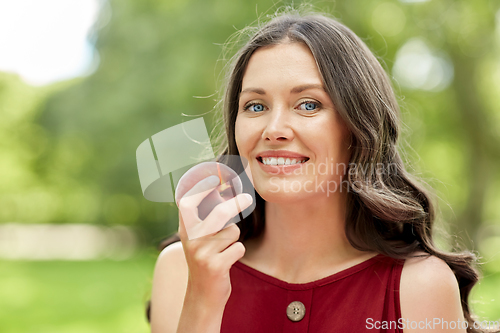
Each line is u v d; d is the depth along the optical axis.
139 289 7.81
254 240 1.55
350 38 1.39
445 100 9.09
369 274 1.34
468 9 8.37
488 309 4.91
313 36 1.28
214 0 8.25
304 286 1.35
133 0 9.90
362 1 7.60
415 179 1.67
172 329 1.42
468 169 9.08
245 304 1.39
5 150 18.14
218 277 1.12
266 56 1.28
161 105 9.14
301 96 1.25
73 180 15.94
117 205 17.44
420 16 8.44
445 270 1.31
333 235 1.40
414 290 1.29
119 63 10.41
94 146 11.51
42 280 10.21
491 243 10.48
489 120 9.03
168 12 9.09
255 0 7.63
